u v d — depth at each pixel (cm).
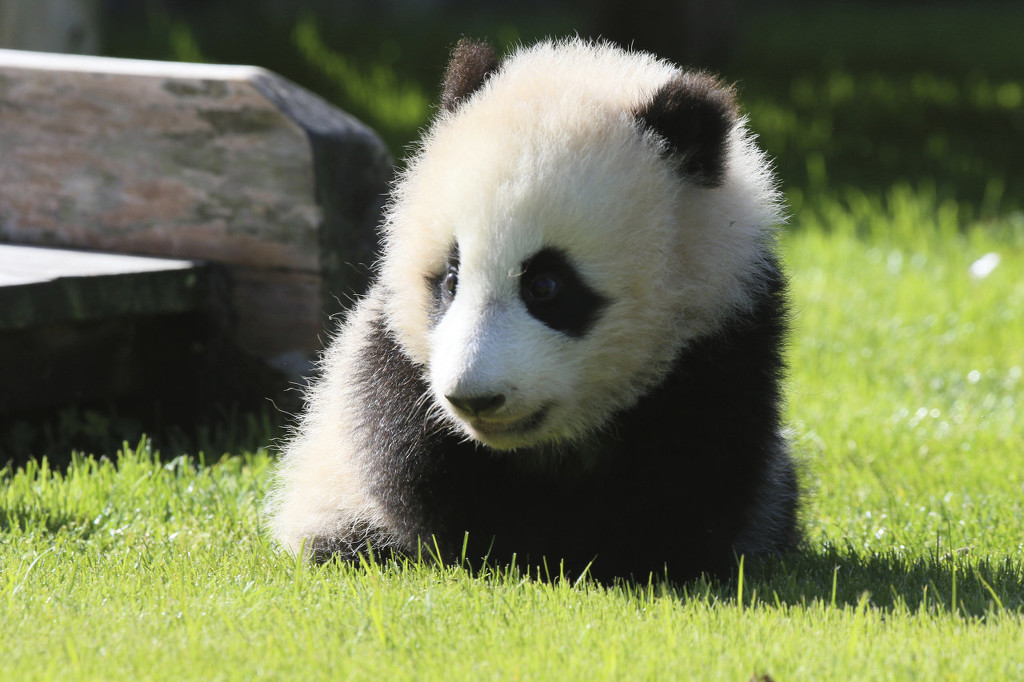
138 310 1377
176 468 1276
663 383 872
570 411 859
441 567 887
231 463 1277
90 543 973
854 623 754
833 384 1658
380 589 816
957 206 2852
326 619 763
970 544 1026
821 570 945
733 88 920
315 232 1414
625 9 3781
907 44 5225
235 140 1431
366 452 917
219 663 692
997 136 3662
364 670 685
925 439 1404
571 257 809
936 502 1152
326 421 1025
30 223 1548
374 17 5509
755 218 907
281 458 1175
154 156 1472
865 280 2225
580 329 825
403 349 894
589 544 934
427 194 855
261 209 1432
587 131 826
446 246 837
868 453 1347
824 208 2794
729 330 872
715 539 896
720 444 875
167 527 1049
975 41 5384
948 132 3684
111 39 4450
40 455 1358
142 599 812
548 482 941
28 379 1325
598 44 999
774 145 3400
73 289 1317
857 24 6072
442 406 848
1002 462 1294
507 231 799
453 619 769
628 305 833
